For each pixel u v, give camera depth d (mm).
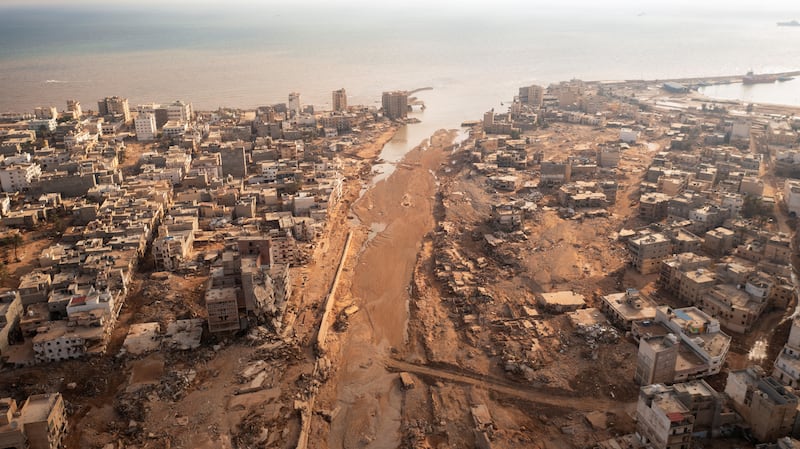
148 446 187375
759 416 173875
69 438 190125
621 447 176500
